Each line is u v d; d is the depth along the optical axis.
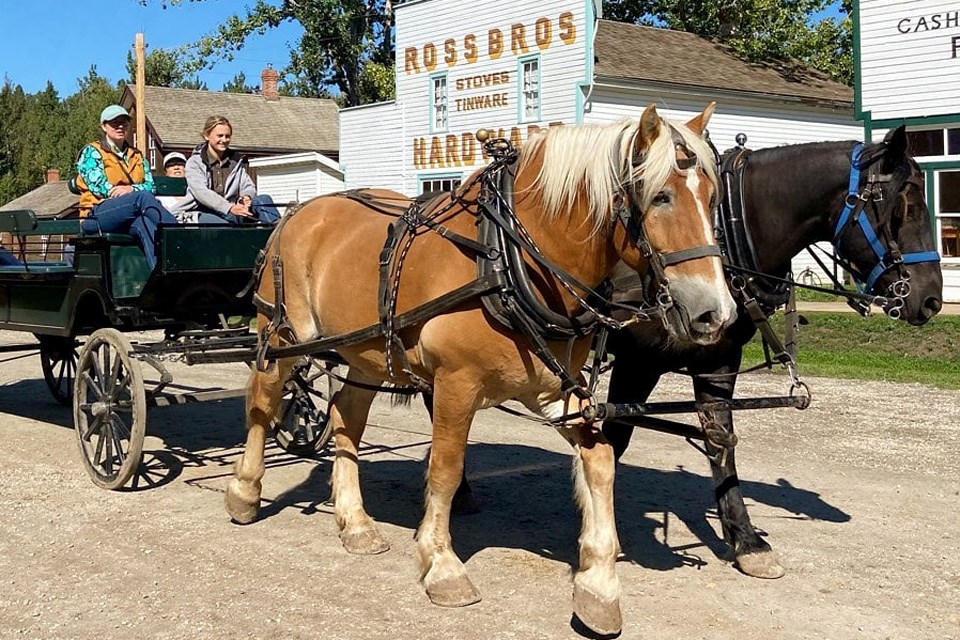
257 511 5.71
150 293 6.29
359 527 5.20
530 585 4.64
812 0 30.66
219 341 6.22
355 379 5.34
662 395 9.83
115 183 7.55
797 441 7.73
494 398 4.26
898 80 16.61
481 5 21.41
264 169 28.02
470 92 21.95
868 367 11.50
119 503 6.02
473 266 4.11
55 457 7.21
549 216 3.95
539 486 6.49
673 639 4.00
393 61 35.00
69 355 9.15
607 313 4.13
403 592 4.55
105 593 4.54
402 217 4.62
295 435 7.21
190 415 8.94
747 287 4.66
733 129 21.95
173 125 37.50
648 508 5.93
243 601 4.45
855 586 4.60
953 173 16.25
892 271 4.54
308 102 41.84
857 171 4.55
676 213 3.52
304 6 33.38
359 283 4.79
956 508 5.87
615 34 23.38
